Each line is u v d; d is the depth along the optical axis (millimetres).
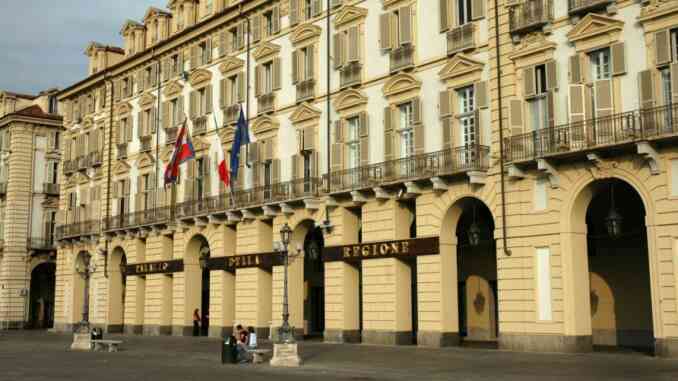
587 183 26609
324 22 38500
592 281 31547
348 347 32594
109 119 56188
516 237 28719
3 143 70938
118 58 59469
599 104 26078
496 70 29922
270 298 40969
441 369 22562
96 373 22797
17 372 23234
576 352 26672
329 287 36406
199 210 45094
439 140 32094
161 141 50219
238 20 44531
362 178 34812
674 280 24125
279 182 40125
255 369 24203
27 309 67875
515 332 28516
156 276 48688
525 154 28312
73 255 58562
